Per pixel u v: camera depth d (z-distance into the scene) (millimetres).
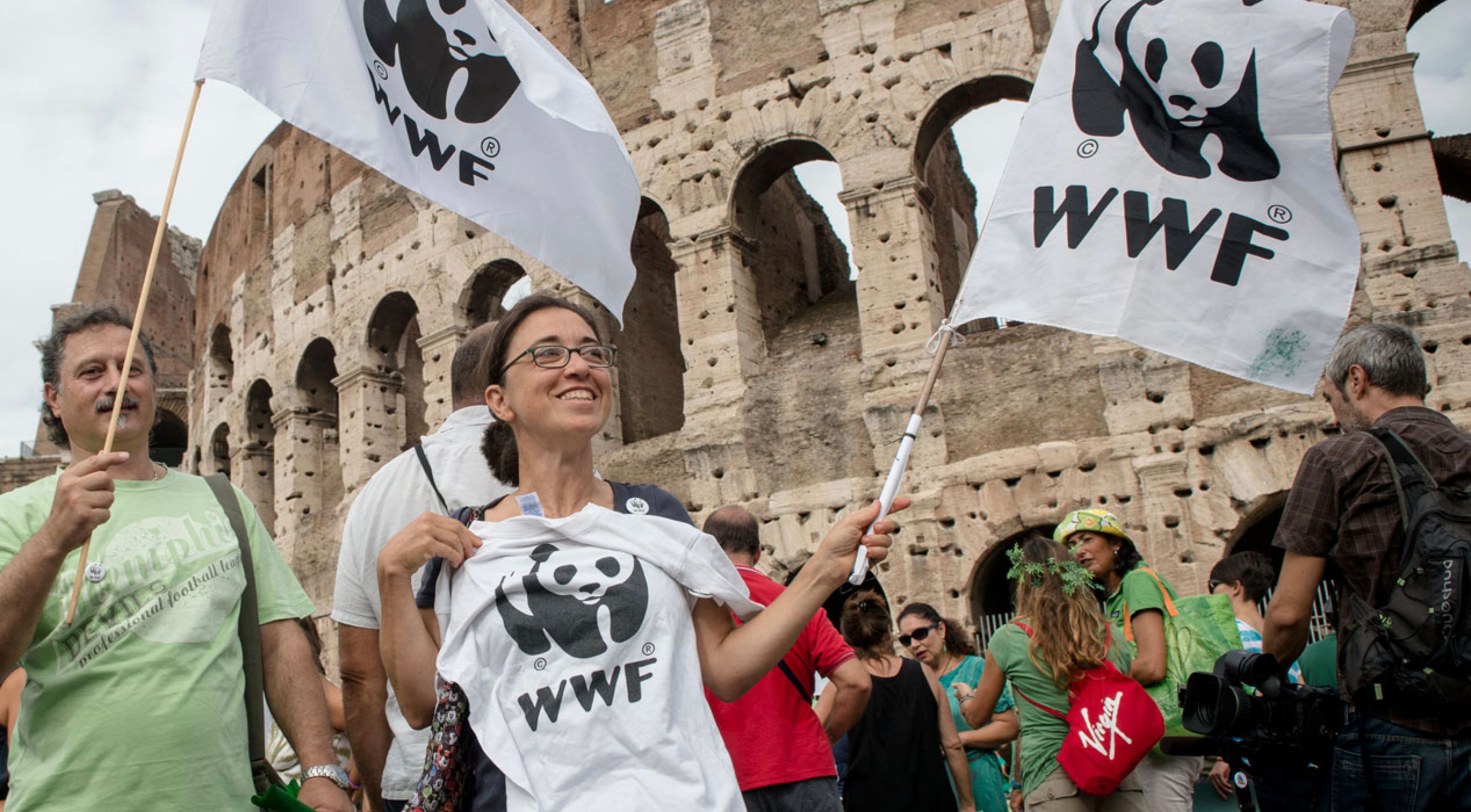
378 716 5660
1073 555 8414
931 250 21203
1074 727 7258
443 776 3861
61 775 4523
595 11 25391
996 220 6668
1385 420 5590
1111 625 8102
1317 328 6266
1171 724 7754
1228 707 5531
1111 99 6777
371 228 29688
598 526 4105
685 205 23000
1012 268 6547
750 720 6027
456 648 3930
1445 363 16719
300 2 6336
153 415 5430
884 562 19766
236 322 35750
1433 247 17125
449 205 6535
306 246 32062
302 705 5234
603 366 4500
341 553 5895
